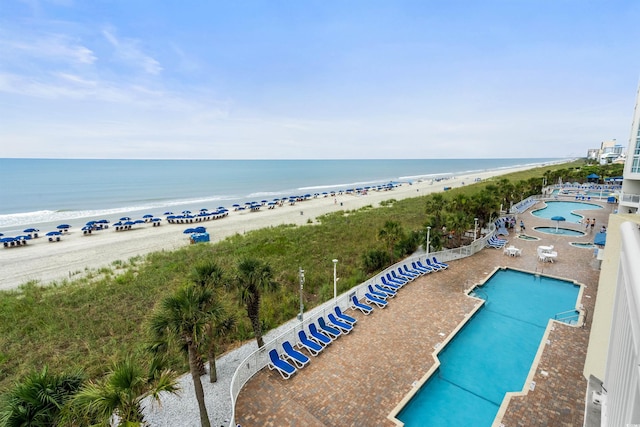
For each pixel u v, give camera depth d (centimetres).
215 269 1202
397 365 1195
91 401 670
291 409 1000
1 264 2741
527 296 1788
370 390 1072
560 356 1218
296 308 1794
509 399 1018
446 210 3177
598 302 725
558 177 6938
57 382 762
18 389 718
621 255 402
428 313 1573
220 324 1171
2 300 1922
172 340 884
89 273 2445
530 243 2731
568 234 3019
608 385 455
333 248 2928
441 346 1305
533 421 931
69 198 6712
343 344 1335
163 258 2752
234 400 1012
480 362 1243
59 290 2105
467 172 16600
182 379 1228
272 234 3512
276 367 1161
